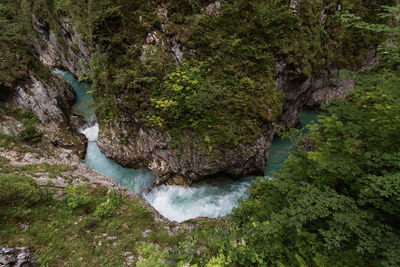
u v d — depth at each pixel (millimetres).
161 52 9086
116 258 5301
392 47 3990
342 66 14906
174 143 9234
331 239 3611
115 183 8898
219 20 8914
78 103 15812
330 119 4688
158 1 8781
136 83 9023
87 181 8133
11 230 5199
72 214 6254
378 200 3594
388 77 4652
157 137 9484
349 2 13180
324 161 4258
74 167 9055
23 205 5738
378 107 5000
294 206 4266
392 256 3098
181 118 9016
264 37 9219
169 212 9031
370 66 15695
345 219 3561
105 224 6242
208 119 8875
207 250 4957
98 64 9867
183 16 8844
